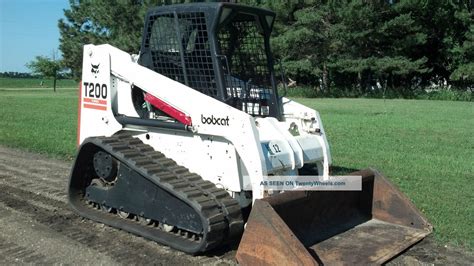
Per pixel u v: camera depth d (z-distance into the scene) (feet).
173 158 18.17
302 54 130.62
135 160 17.66
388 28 122.52
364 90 132.98
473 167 30.27
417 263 16.33
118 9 133.59
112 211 19.69
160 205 17.37
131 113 19.34
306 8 126.82
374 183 19.51
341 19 122.72
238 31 19.11
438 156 33.99
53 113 64.90
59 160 32.22
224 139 16.72
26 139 39.50
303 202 16.53
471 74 122.11
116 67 19.45
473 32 124.67
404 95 125.18
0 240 17.76
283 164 16.89
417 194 23.82
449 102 100.68
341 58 127.65
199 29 17.76
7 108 73.77
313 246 16.67
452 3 128.47
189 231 16.67
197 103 17.07
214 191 16.65
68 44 155.63
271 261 14.30
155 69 19.22
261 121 17.74
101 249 17.01
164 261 16.10
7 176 27.43
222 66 17.49
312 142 18.90
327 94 132.46
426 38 127.03
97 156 19.47
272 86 19.85
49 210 21.18
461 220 20.15
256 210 14.64
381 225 18.89
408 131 47.55
